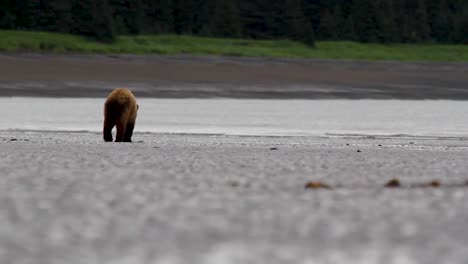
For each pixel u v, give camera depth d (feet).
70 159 179.83
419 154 227.61
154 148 234.38
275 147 256.11
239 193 115.03
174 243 75.92
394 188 125.18
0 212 91.66
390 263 68.23
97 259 68.74
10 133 354.13
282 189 121.49
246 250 73.10
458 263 68.18
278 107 643.86
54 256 69.51
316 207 99.45
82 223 84.84
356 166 173.78
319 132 417.90
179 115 538.88
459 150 258.57
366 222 87.51
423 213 94.32
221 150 230.07
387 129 450.71
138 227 83.20
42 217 88.43
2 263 67.21
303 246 75.00
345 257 70.33
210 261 68.69
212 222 86.79
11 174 138.72
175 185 125.29
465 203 103.09
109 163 169.48
